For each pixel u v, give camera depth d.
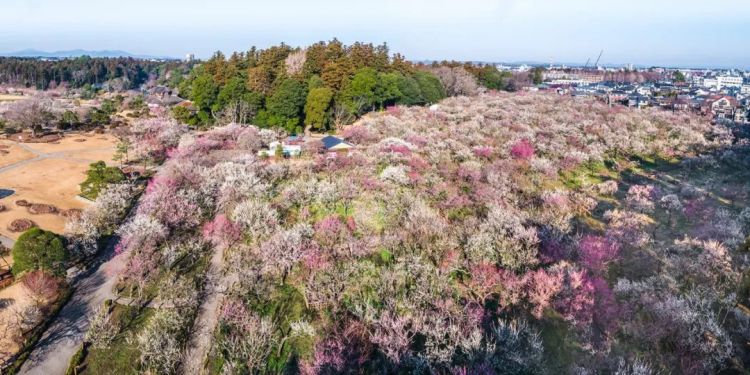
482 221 37.47
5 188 46.53
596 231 39.28
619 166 56.75
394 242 34.88
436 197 42.47
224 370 23.94
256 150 60.56
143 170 56.12
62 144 65.31
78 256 34.31
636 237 36.47
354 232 37.59
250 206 38.38
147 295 31.14
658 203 44.81
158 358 24.41
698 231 38.66
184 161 52.19
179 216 38.59
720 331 25.72
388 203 40.84
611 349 26.58
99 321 26.91
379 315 28.02
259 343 25.30
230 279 32.62
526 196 43.81
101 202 40.28
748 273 30.19
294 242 33.31
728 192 48.59
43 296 29.02
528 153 54.31
